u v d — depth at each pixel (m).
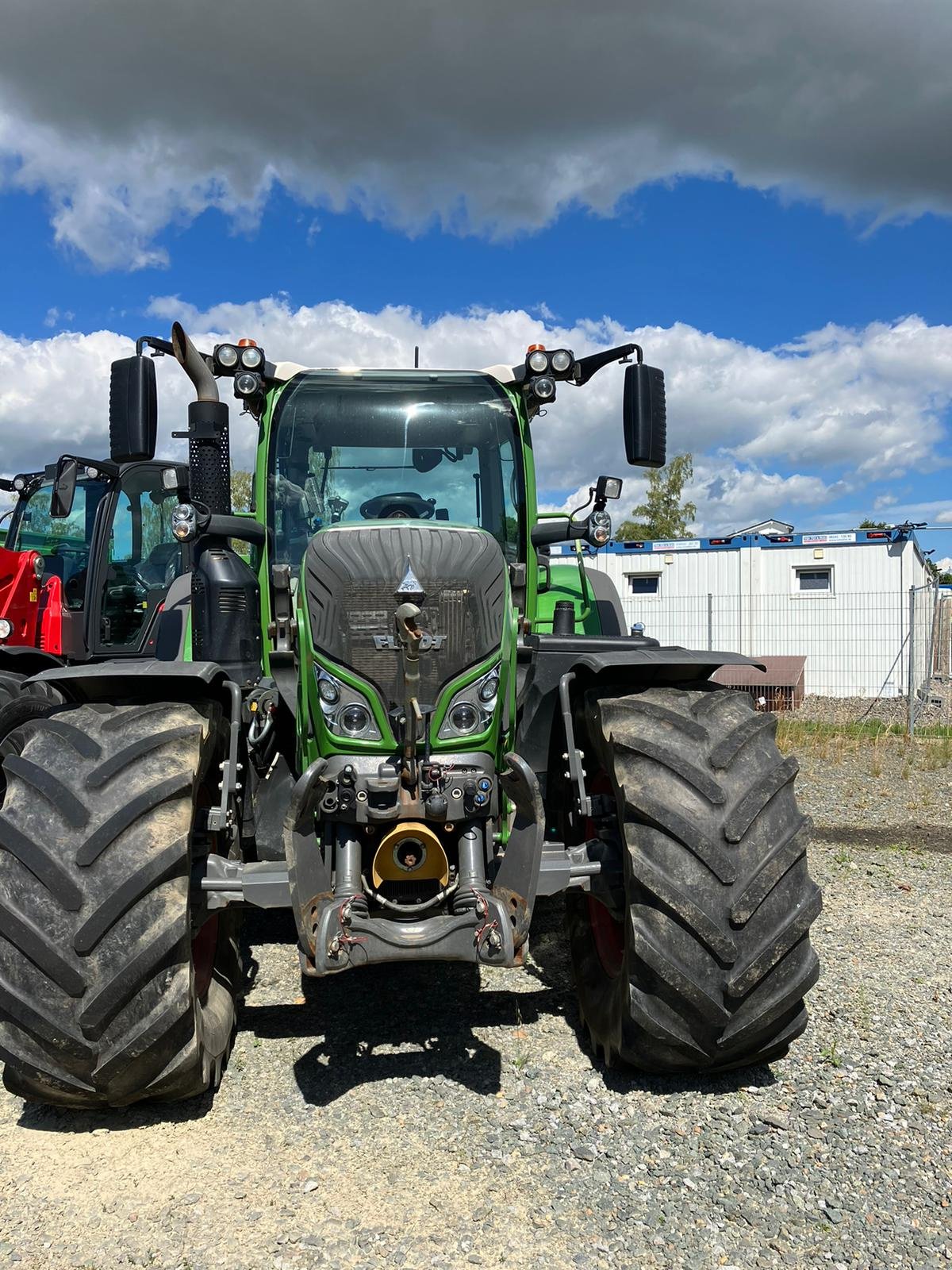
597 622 4.75
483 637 3.12
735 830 2.78
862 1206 2.39
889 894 5.11
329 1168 2.58
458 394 4.00
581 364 3.99
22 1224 2.36
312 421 3.90
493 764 3.11
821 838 6.57
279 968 4.07
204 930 3.24
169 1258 2.22
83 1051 2.58
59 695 6.15
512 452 4.00
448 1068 3.15
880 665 16.91
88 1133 2.78
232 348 3.71
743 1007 2.79
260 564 3.78
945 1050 3.22
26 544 8.60
